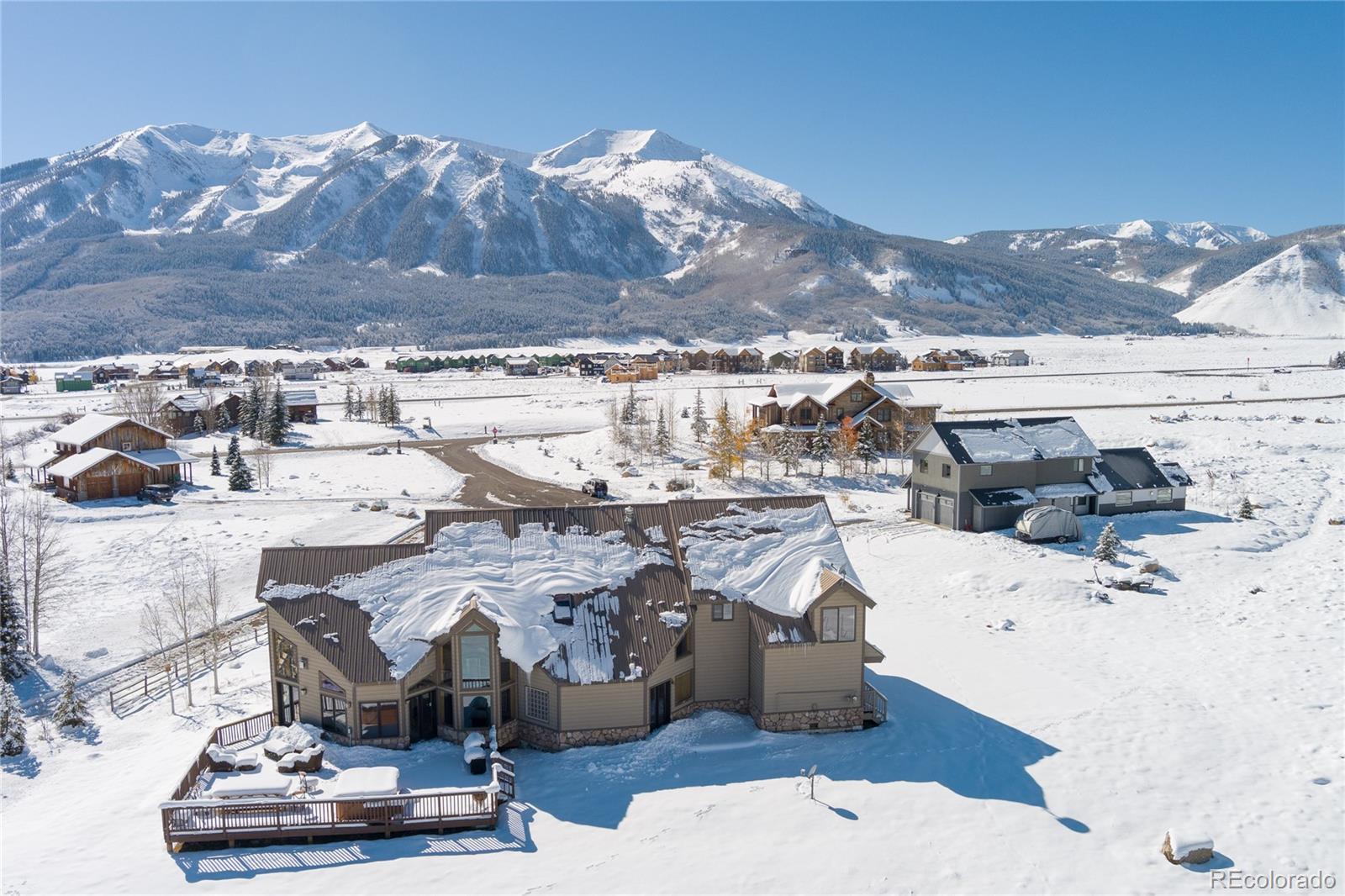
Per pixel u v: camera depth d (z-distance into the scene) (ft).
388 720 106.32
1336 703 121.19
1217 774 102.22
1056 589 172.55
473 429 409.69
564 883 81.20
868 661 116.06
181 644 147.64
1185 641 147.02
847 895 79.61
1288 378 592.19
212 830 87.40
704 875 82.43
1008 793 98.02
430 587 113.29
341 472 307.78
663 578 119.44
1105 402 473.26
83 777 104.42
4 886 80.74
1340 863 84.43
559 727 107.76
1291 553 200.44
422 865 84.38
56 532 195.11
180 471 297.94
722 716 116.67
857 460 303.68
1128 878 82.43
